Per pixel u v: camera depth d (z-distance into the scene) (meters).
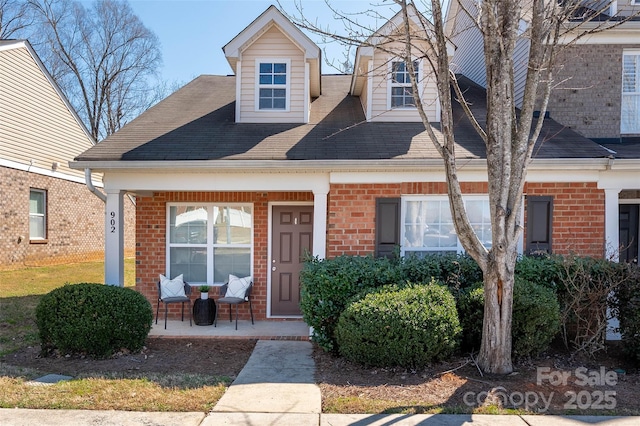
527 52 8.59
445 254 6.97
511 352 5.42
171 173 7.04
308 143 7.48
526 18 8.40
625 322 5.61
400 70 8.52
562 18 5.12
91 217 17.00
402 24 8.11
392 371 5.24
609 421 4.00
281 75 8.71
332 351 6.04
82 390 4.57
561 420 4.02
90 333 5.71
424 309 5.26
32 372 5.15
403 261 6.59
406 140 7.56
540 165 6.68
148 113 9.07
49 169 14.55
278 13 8.41
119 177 7.02
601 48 8.45
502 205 5.01
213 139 7.69
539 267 6.23
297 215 8.59
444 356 5.40
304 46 8.45
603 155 6.77
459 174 6.97
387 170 6.93
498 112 5.01
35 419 3.93
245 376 5.14
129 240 19.39
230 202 8.55
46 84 14.41
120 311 5.87
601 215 6.96
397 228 7.06
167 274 8.51
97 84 29.55
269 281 8.52
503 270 5.05
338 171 6.98
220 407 4.24
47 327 5.73
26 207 13.46
